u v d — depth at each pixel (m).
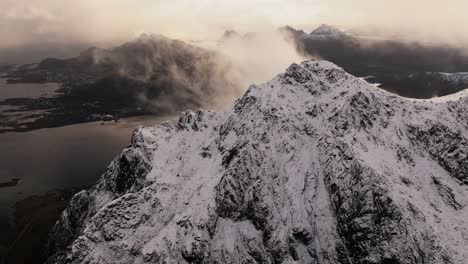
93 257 152.88
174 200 172.88
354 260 135.38
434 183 158.62
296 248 142.88
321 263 139.12
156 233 162.12
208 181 173.12
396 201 136.62
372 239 133.12
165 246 152.88
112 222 163.88
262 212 152.38
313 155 165.75
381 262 129.50
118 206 169.38
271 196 156.12
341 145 159.12
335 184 150.62
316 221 147.38
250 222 153.62
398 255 128.50
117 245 158.12
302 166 163.12
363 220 136.12
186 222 157.00
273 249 144.50
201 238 149.50
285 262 141.00
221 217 156.62
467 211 151.50
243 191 159.25
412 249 129.25
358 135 163.62
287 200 154.50
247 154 166.25
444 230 140.12
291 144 170.38
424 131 173.50
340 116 170.88
